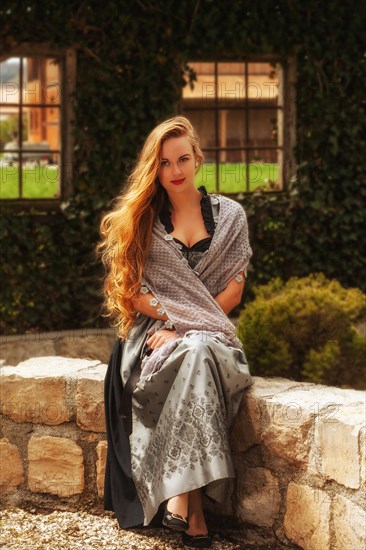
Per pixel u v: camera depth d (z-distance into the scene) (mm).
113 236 3652
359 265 7375
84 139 6766
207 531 3439
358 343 5477
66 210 6777
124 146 6820
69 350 6559
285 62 7160
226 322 3535
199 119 8297
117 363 3658
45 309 6871
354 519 3025
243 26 6914
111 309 3711
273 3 6953
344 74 7141
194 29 6832
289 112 7176
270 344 5246
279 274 7273
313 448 3250
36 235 6770
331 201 7238
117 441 3598
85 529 3656
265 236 7230
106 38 6711
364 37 7113
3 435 3973
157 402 3426
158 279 3586
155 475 3340
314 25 7047
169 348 3404
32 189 10656
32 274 6785
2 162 7816
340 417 3127
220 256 3588
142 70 6777
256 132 8242
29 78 10695
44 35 6605
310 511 3264
